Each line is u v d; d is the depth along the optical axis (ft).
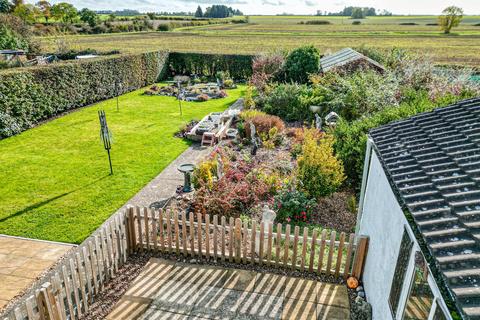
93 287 20.06
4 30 106.63
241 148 44.78
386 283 16.49
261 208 29.89
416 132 18.86
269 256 22.75
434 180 13.53
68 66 61.16
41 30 177.58
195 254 24.08
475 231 10.32
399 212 15.28
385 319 16.11
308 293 20.75
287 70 76.38
